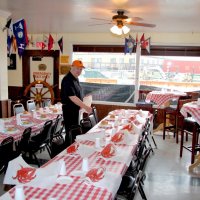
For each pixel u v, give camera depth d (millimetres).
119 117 3994
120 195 2344
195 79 6383
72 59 6969
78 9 3965
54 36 6965
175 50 6254
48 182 1664
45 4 3727
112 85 6895
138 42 6387
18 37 4344
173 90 6516
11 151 2859
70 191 1581
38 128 3664
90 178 1685
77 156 2215
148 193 3008
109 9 3891
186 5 3504
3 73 4777
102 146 2486
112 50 6668
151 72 6621
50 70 7152
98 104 6926
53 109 4781
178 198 2920
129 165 2414
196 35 6082
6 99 4922
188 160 4121
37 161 3518
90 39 6758
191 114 3662
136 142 2680
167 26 5227
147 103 5949
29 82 7336
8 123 3684
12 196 1513
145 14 4152
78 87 3627
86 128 3713
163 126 5613
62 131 4523
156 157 4230
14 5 3834
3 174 3250
